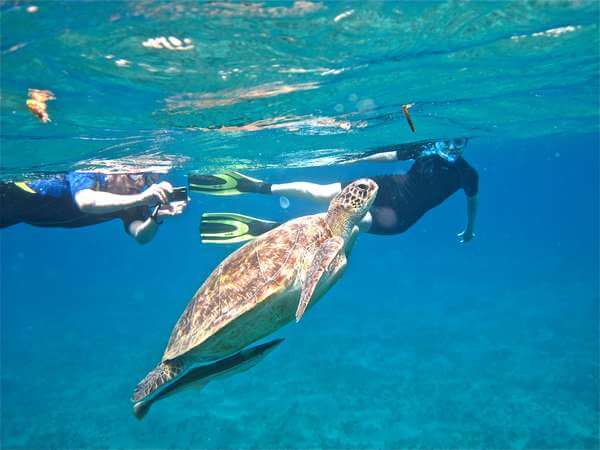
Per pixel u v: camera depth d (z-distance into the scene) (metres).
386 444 10.35
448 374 14.12
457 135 16.80
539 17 6.55
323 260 4.63
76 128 8.73
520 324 19.44
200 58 6.31
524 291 27.44
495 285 31.08
